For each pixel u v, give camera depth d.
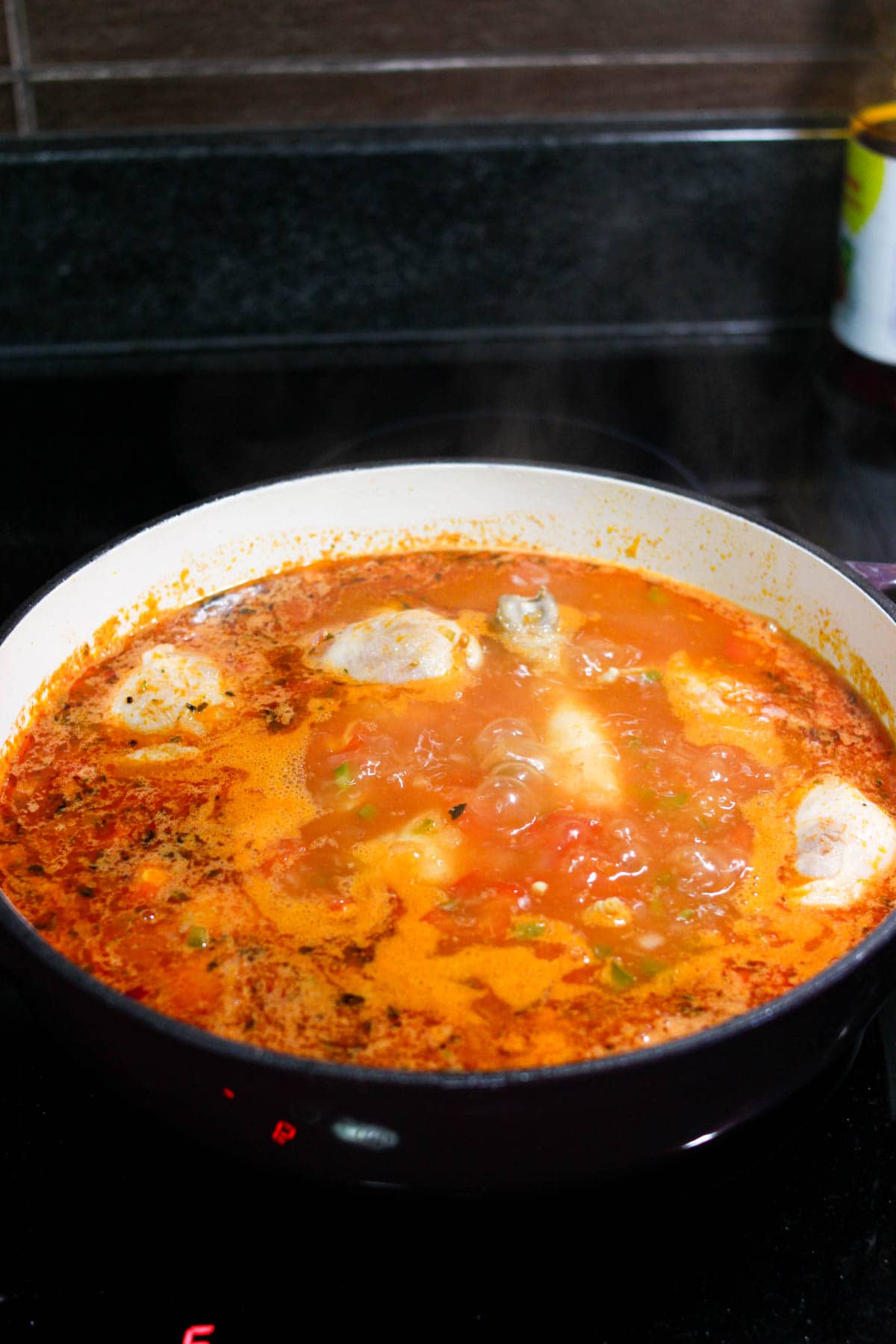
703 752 0.71
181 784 0.70
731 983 0.63
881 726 0.71
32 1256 0.60
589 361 1.02
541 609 0.76
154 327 1.02
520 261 1.01
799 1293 0.59
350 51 0.97
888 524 0.88
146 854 0.67
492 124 0.99
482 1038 0.61
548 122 0.99
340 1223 0.60
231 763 0.71
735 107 1.00
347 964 0.63
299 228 0.99
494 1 0.96
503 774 0.69
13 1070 0.65
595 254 1.01
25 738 0.71
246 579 0.79
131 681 0.73
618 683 0.74
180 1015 0.62
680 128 0.99
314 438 0.95
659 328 1.04
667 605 0.78
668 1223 0.60
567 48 0.97
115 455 0.94
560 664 0.75
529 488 0.80
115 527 0.89
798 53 0.98
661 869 0.66
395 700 0.74
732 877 0.66
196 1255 0.60
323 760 0.71
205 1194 0.61
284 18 0.95
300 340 1.03
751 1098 0.58
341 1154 0.56
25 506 0.90
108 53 0.95
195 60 0.96
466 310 1.03
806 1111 0.63
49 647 0.73
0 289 1.00
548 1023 0.61
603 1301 0.59
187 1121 0.58
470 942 0.64
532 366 1.01
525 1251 0.59
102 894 0.66
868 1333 0.58
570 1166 0.57
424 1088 0.54
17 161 0.96
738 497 0.91
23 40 0.95
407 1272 0.59
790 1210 0.61
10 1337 0.58
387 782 0.70
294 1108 0.55
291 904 0.65
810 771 0.70
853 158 0.92
